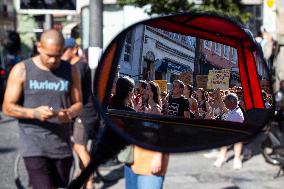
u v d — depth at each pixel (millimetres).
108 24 11719
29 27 24141
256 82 1286
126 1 8281
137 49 1386
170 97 1428
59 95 3738
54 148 3746
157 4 8016
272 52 9352
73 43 5371
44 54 3648
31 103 3699
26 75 3705
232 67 1318
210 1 7891
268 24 10195
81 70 5133
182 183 6582
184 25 1364
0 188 6359
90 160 1263
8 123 12023
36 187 3703
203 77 1396
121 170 6812
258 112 1276
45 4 6969
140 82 1405
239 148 7395
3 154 8312
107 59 1338
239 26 1277
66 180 3883
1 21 25859
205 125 1343
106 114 1293
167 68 1408
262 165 7602
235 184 6578
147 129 1287
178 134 1274
